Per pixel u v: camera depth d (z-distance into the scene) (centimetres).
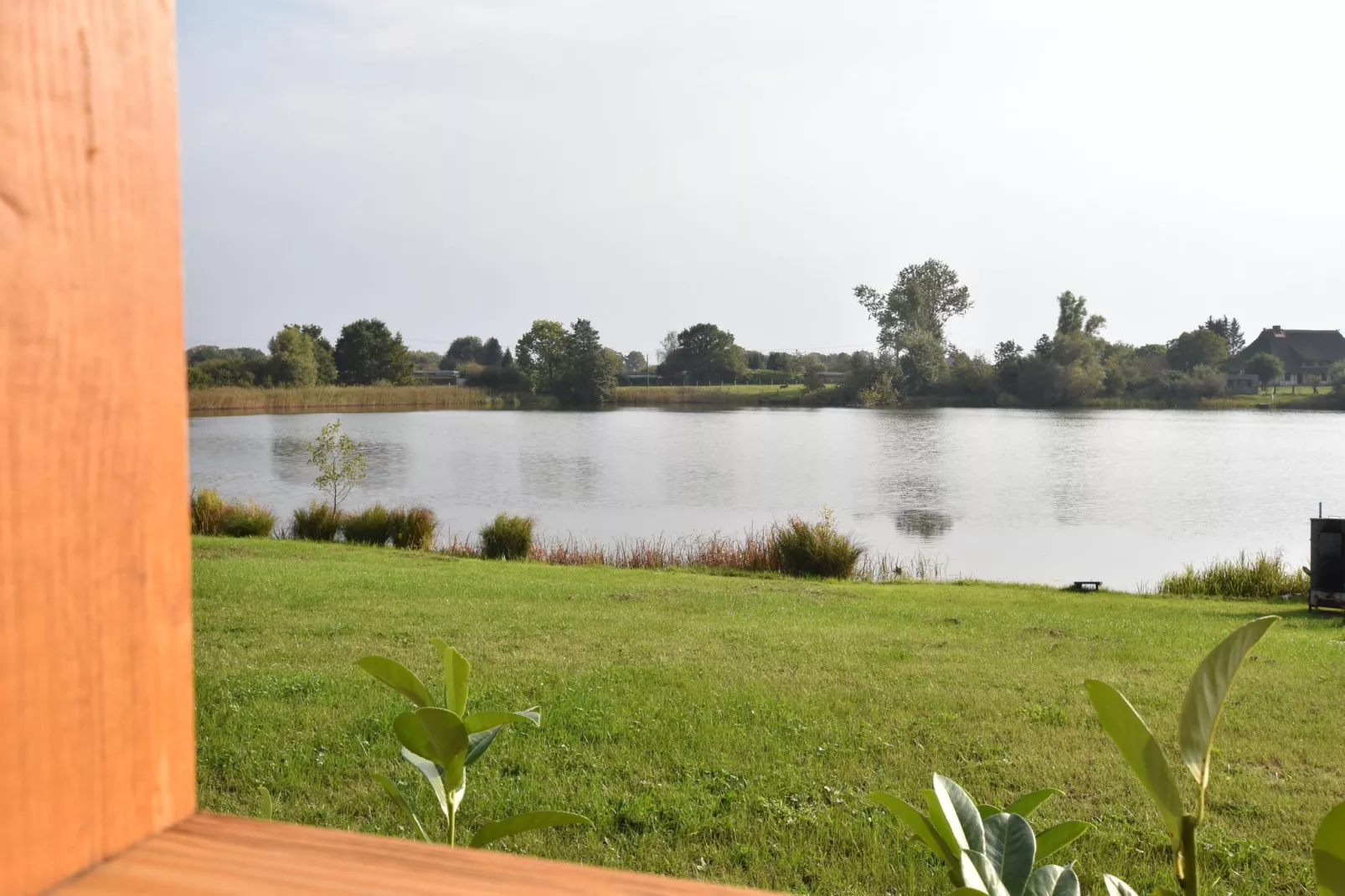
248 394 7775
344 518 1972
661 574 1490
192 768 45
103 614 40
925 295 9138
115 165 41
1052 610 1149
